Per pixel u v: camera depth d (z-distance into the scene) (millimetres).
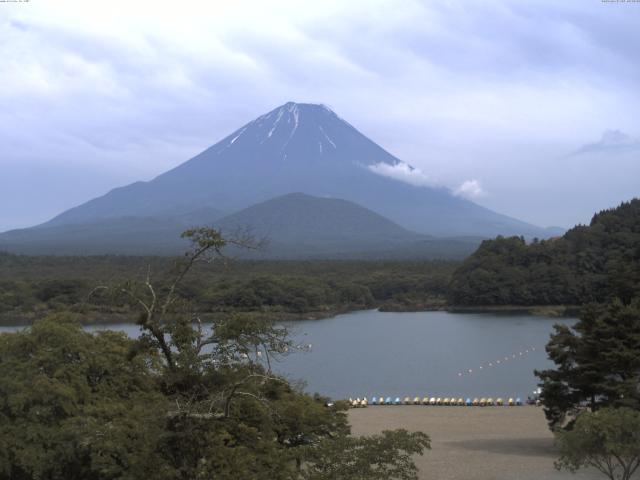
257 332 25406
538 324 156500
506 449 50719
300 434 33531
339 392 86625
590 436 33438
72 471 31062
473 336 137500
